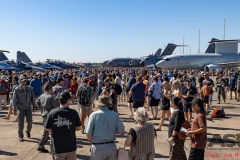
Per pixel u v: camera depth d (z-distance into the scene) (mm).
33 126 9453
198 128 4355
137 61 71062
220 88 15516
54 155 4355
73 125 4094
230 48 53500
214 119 10703
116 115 4082
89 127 3961
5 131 8688
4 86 13469
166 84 8477
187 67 46156
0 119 10797
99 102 4086
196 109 4449
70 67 59625
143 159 3863
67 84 16719
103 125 3961
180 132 4469
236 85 17375
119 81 13531
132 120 10500
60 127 4004
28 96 7512
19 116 7418
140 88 9789
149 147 3908
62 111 4070
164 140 7555
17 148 6852
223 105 14859
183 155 4535
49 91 6613
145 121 3912
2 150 6684
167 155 6273
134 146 3902
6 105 15023
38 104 6715
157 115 11555
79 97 8273
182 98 8914
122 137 7875
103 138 3947
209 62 47531
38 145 7066
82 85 8289
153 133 3977
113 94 10312
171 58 45500
